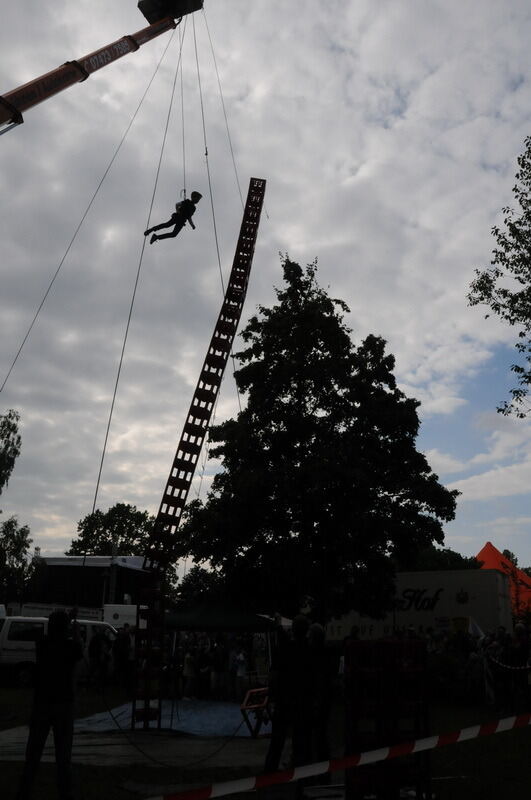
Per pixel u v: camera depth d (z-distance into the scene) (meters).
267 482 29.88
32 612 34.03
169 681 22.61
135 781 9.83
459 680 22.47
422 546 32.28
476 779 9.83
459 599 39.66
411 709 7.73
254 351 33.03
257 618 20.50
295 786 8.91
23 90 15.88
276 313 33.41
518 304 24.50
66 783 7.48
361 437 31.98
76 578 58.72
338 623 42.19
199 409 19.16
